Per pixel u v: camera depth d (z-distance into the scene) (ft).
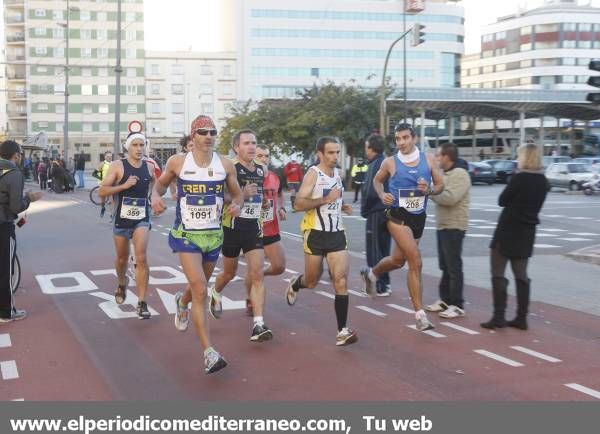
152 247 44.09
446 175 23.86
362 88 134.31
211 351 17.56
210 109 294.87
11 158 23.39
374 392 16.70
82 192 116.26
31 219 64.59
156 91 287.07
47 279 32.12
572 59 356.18
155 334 22.03
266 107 134.31
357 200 85.10
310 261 21.24
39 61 272.31
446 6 325.62
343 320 20.59
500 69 385.50
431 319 24.32
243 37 305.94
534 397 16.43
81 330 22.54
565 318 24.77
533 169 22.26
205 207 18.08
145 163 24.52
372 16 319.27
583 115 202.59
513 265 22.99
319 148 20.72
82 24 275.18
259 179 21.53
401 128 22.27
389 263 24.90
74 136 277.85
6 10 274.77
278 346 20.67
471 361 19.29
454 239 24.25
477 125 355.97
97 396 16.44
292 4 310.24
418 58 324.60
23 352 20.06
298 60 312.50
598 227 60.13
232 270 21.97
